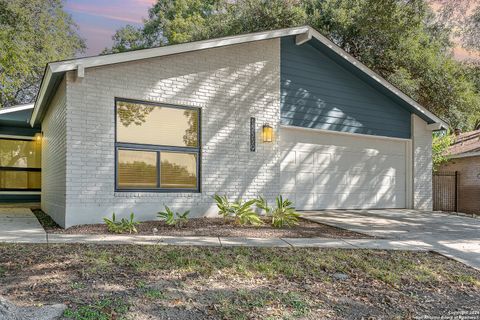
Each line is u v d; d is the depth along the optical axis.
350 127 10.59
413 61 18.03
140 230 6.32
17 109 10.55
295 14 18.17
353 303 3.53
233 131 8.35
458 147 16.98
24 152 12.10
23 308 2.88
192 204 7.76
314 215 9.05
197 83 7.92
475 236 6.89
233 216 8.02
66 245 4.97
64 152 6.67
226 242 5.54
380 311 3.39
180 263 4.28
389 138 11.41
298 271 4.29
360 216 9.23
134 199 7.14
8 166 11.86
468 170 15.60
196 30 21.53
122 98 7.09
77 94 6.61
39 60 19.16
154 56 7.17
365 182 11.07
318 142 10.17
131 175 7.18
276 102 9.08
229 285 3.73
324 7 19.05
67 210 6.48
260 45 8.89
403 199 11.85
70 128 6.54
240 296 3.46
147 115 7.39
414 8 11.70
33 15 19.80
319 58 10.04
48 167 9.09
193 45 7.59
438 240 6.44
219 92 8.20
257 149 8.66
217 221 7.41
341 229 7.23
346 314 3.26
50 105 8.69
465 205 15.59
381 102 11.27
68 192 6.50
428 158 12.11
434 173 16.22
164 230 6.38
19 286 3.40
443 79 17.73
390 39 17.52
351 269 4.55
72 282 3.55
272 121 8.98
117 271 3.93
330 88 10.23
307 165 9.97
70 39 23.05
